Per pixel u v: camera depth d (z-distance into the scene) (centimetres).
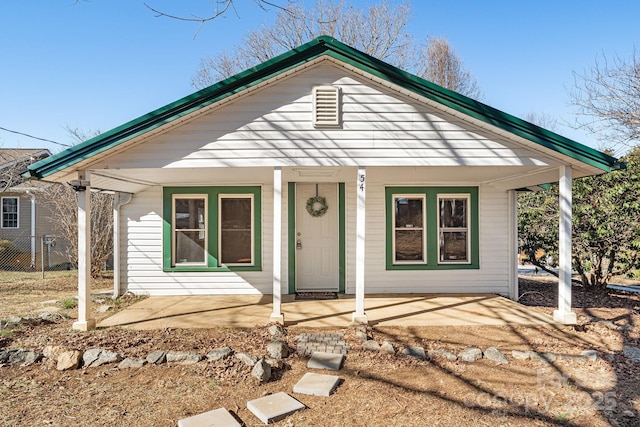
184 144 593
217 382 410
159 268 866
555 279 1324
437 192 881
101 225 1336
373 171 680
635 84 1109
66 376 427
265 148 599
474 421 330
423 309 710
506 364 460
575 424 327
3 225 1706
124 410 351
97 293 922
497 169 654
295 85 604
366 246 870
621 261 936
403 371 438
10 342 525
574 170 652
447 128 609
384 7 1914
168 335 556
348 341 525
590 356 477
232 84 578
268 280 870
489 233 888
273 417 328
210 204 870
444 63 2305
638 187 873
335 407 355
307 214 882
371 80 606
